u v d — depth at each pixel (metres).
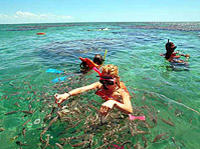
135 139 2.24
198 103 3.34
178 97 3.61
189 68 5.94
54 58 7.50
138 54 8.22
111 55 8.00
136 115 2.71
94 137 2.30
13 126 2.61
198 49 9.65
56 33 23.50
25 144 2.21
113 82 2.72
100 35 19.44
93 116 2.71
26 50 9.68
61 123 2.62
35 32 26.22
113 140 2.23
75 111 2.88
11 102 3.36
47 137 2.34
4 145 2.20
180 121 2.62
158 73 5.37
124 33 22.14
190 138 2.25
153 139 2.23
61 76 4.90
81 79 4.57
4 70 5.61
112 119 2.61
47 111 2.98
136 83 4.45
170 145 2.13
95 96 3.38
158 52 8.72
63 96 2.63
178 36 17.17
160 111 2.87
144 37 16.47
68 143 2.22
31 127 2.57
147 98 3.36
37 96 3.60
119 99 2.81
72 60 7.09
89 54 8.36
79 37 17.30
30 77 4.87
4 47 10.91
